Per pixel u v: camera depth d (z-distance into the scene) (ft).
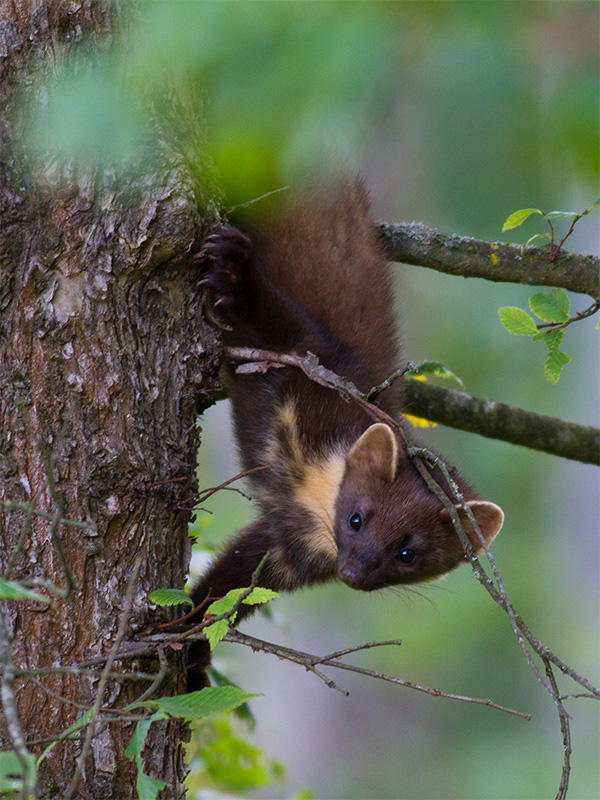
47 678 22.29
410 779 80.43
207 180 25.64
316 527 36.65
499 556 87.71
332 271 36.27
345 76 11.43
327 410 35.88
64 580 22.59
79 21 23.03
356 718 84.12
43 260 22.97
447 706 83.15
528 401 86.53
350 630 85.46
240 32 12.07
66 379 23.04
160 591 22.71
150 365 24.16
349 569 34.37
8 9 23.00
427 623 84.17
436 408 40.50
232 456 38.22
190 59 12.39
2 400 22.68
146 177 23.53
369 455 34.86
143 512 23.71
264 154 13.51
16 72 22.90
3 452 22.59
